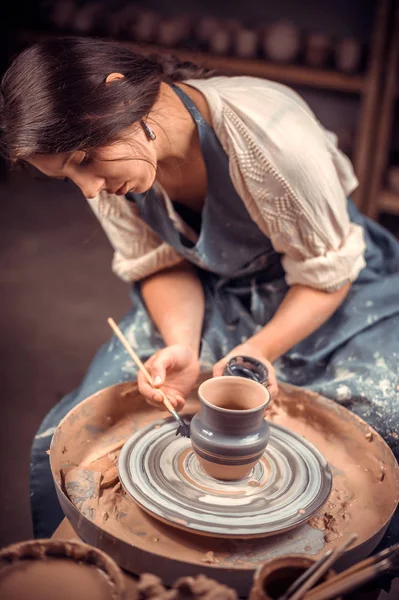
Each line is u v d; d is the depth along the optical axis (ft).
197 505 3.77
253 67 13.04
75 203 14.98
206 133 4.90
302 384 5.40
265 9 14.78
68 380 9.06
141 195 5.43
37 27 15.11
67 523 3.96
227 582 3.27
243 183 5.12
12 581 2.92
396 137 13.34
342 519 3.90
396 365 5.25
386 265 6.55
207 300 6.00
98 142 3.91
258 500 3.85
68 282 11.70
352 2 13.98
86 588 2.89
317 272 5.30
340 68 12.39
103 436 4.53
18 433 7.97
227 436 3.83
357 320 5.66
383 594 5.25
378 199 12.21
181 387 4.87
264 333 5.21
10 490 7.08
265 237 5.61
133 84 4.13
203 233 5.48
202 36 13.67
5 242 12.98
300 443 4.35
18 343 9.84
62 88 3.92
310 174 4.99
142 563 3.34
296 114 5.16
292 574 2.96
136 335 5.74
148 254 5.88
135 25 14.01
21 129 3.89
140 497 3.78
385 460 4.30
